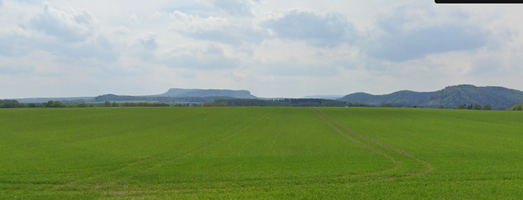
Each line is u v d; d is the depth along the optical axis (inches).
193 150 943.0
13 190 498.6
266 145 1058.1
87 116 2364.7
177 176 587.2
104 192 488.4
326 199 452.1
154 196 465.1
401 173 604.1
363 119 2325.3
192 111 2987.2
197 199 452.8
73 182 551.8
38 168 660.7
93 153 878.4
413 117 2481.5
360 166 677.9
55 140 1186.0
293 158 794.8
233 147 1010.1
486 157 794.8
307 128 1696.6
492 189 486.6
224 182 544.4
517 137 1269.7
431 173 607.5
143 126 1785.2
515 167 655.8
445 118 2381.9
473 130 1567.4
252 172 617.3
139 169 660.7
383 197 458.0
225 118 2351.1
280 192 482.0
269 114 2741.1
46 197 462.3
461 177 569.9
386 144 1069.8
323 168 658.2
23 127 1685.5
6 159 776.3
